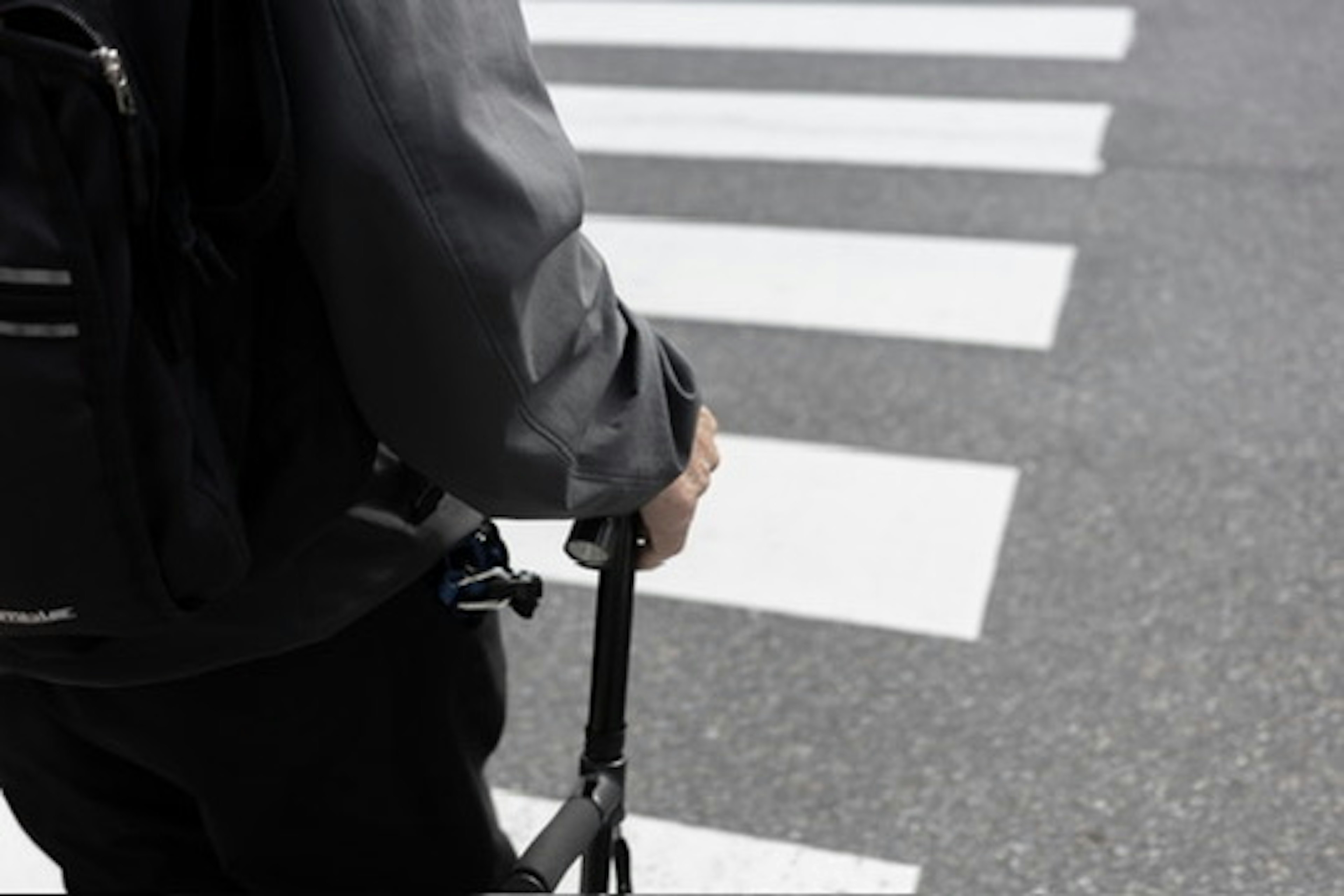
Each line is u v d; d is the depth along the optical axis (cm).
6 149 128
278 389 143
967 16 761
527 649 371
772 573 387
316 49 131
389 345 140
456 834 177
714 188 606
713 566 391
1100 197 572
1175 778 317
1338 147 594
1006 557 387
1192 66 677
